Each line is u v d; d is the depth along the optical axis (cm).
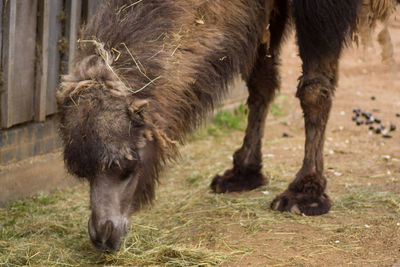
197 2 512
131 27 477
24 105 702
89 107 425
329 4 559
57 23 727
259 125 720
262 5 599
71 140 428
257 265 497
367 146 924
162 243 561
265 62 688
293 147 941
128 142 431
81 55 471
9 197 698
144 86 454
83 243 570
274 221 604
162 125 469
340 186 721
